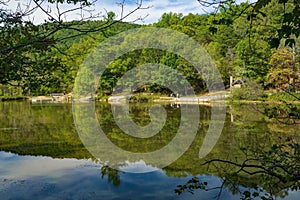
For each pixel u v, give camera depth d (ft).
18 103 106.93
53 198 16.66
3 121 51.98
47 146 30.48
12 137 35.76
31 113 66.80
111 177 20.13
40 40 7.92
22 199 16.52
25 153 27.53
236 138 30.35
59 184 18.79
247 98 59.62
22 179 19.80
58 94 131.85
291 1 6.23
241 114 51.57
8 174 20.79
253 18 7.28
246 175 17.15
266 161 8.31
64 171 21.50
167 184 18.30
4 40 8.95
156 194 16.80
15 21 8.41
